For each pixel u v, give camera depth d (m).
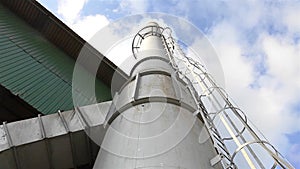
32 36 17.48
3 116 12.77
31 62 14.88
